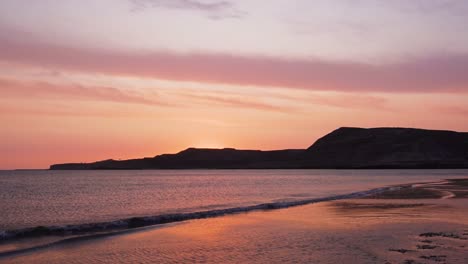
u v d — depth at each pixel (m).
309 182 102.94
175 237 22.05
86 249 18.98
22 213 37.16
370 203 40.28
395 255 16.81
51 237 22.81
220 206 42.72
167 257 17.31
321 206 38.03
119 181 120.25
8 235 23.06
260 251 18.27
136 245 19.88
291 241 20.41
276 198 52.53
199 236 22.31
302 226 25.50
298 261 16.23
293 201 44.16
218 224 26.95
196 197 56.72
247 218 29.92
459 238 20.39
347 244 19.31
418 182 92.81
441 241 19.66
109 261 16.69
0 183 104.06
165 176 174.62
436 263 15.39
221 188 80.19
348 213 31.98
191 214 32.25
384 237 20.92
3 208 42.00
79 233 24.19
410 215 29.94
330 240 20.44
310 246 19.08
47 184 99.62
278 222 27.53
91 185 95.00
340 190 67.88
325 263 15.82
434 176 139.38
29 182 111.31
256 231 23.78
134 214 35.53
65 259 17.05
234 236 22.17
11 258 17.22
